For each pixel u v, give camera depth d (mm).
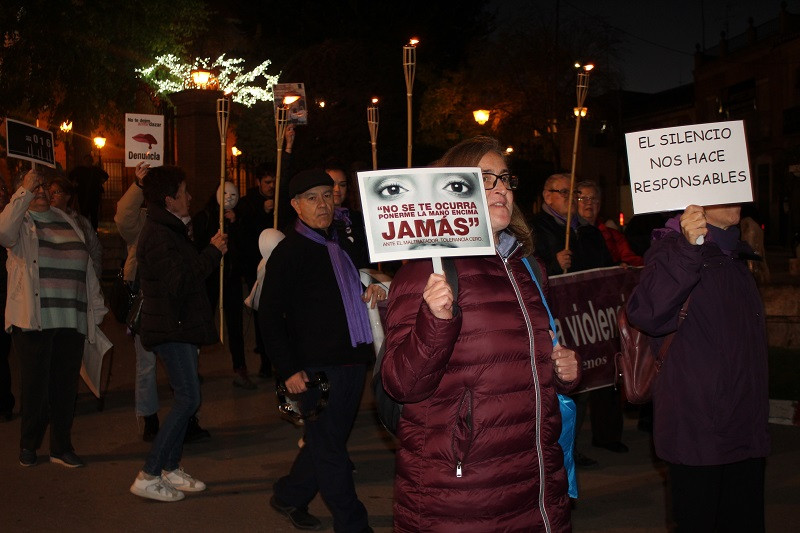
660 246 3504
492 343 2811
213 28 29641
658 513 5328
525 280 2982
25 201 5766
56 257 6074
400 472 2885
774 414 7352
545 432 2867
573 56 36844
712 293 3521
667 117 48656
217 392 8859
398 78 22562
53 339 6180
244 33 39000
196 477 6070
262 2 38625
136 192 6707
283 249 4562
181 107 17984
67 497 5621
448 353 2660
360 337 4527
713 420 3473
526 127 37969
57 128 20125
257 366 10188
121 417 7832
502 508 2789
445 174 2727
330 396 4473
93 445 6887
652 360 3697
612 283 6316
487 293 2855
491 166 3027
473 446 2777
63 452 6273
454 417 2797
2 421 7648
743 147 3521
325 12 38344
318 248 4590
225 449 6812
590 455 6582
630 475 6086
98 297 6445
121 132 23031
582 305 6188
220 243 5668
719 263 3562
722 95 43531
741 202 3512
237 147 28391
